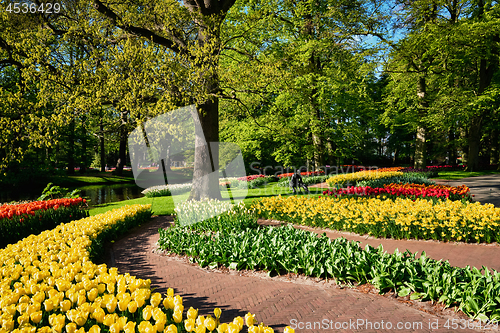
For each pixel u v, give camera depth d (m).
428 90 29.09
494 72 27.42
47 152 25.31
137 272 5.50
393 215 7.09
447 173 26.50
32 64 10.00
